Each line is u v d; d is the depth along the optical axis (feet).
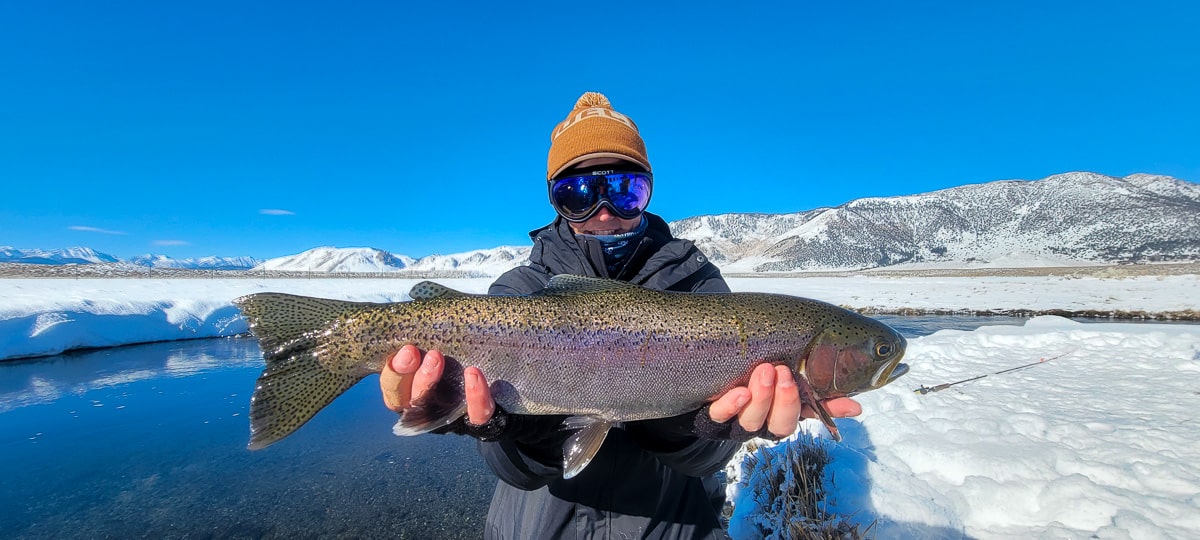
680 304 2.67
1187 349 9.99
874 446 5.72
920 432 5.88
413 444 7.95
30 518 5.83
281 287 30.25
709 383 2.62
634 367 2.57
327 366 2.65
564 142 2.85
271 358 2.60
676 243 3.02
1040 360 9.89
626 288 2.67
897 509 4.37
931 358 10.34
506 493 2.96
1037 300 29.14
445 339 2.60
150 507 6.08
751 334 2.67
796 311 2.77
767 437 2.24
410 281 49.57
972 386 7.94
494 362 2.56
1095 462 4.76
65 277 34.91
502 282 2.91
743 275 100.37
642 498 2.62
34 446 7.80
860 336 2.76
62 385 11.14
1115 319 23.07
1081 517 3.99
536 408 2.54
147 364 13.30
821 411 2.66
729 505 5.27
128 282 30.04
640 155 2.83
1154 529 3.68
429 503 6.20
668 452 2.40
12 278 29.78
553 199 2.91
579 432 2.46
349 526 5.73
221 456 7.47
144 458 7.42
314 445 7.93
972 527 4.18
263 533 5.57
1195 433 5.43
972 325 21.04
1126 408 6.53
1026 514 4.20
